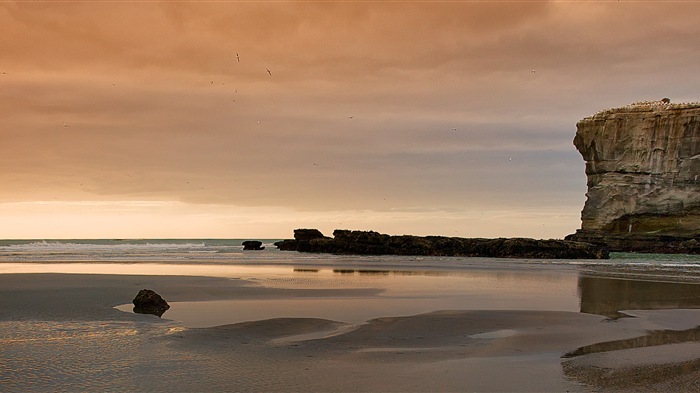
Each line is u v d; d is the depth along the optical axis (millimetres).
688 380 11617
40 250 75562
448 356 13750
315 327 17344
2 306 20797
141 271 38031
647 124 74625
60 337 15469
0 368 12289
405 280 33500
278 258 59562
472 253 69500
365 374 12070
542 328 17516
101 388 10992
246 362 13000
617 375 12016
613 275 38094
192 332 16312
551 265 49594
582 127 79375
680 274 38844
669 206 72562
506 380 11648
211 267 43344
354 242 74875
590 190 78938
